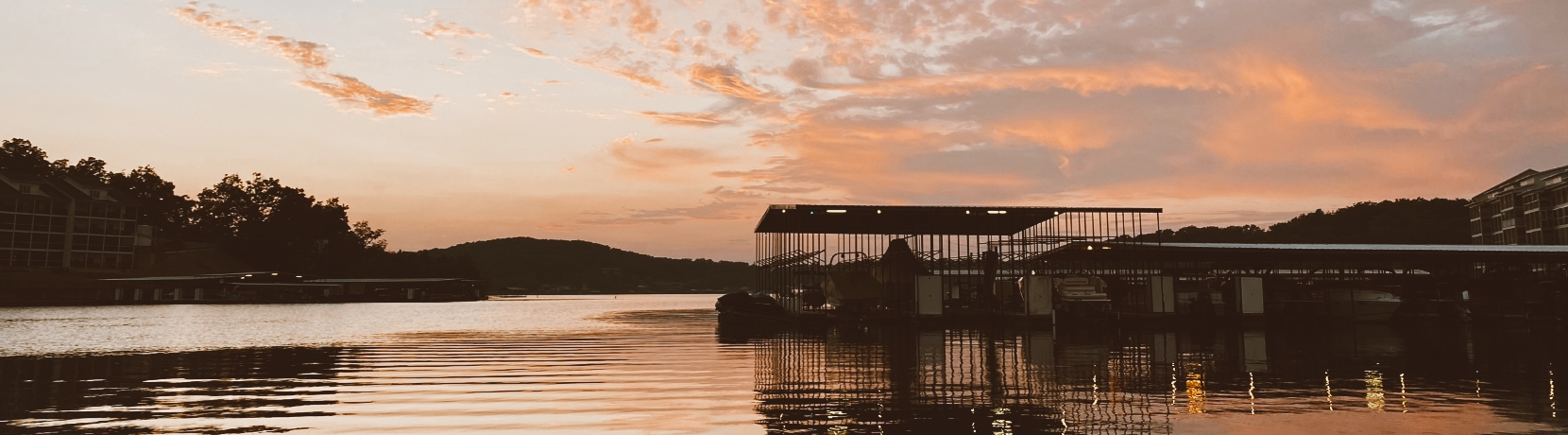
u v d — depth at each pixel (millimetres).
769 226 39312
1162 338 22516
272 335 24938
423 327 30375
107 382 12336
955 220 38188
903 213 32250
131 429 8430
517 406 9961
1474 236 97000
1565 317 33719
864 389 11414
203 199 118312
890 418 9078
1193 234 104438
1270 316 37469
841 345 19828
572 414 9344
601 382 12250
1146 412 9398
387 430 8414
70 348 19125
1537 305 34594
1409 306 37531
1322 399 10375
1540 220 84438
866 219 37594
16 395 10906
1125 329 27391
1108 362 15094
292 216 115438
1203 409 9594
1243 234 106250
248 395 10891
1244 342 20656
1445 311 36094
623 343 20828
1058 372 13484
